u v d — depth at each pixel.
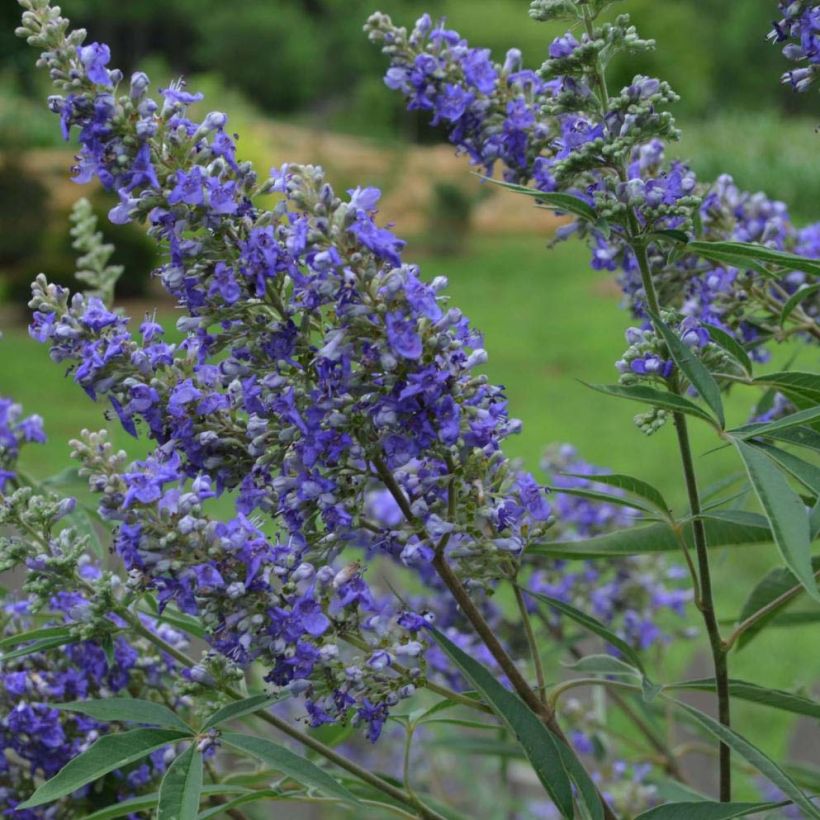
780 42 0.99
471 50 1.05
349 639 0.96
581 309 7.97
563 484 1.35
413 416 0.92
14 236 8.65
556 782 0.92
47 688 1.05
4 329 7.79
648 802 1.37
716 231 1.14
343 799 0.95
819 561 0.99
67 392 5.80
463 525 0.97
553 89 1.06
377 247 0.90
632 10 15.38
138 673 1.08
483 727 1.01
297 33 19.12
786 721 2.55
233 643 0.94
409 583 1.64
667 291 1.10
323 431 0.92
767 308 1.12
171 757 1.07
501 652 0.98
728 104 17.58
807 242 1.16
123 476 0.95
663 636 1.40
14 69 15.84
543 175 1.06
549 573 1.34
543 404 5.54
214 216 0.92
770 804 0.94
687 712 0.98
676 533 0.99
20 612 1.08
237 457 0.96
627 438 4.79
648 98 0.97
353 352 0.92
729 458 4.25
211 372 0.96
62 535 1.00
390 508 1.29
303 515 0.94
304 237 0.91
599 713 1.36
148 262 8.54
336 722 0.96
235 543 0.93
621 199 0.97
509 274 9.95
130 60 19.56
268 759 0.94
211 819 1.09
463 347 0.95
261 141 9.51
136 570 0.94
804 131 13.34
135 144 0.92
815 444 0.95
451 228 11.34
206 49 19.05
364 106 17.41
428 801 1.13
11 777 1.07
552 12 0.98
